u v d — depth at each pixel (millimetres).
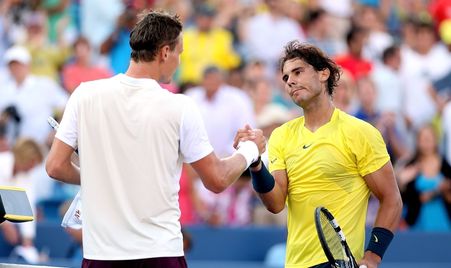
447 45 48750
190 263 37188
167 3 46938
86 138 17469
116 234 17109
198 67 45875
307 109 20328
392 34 51969
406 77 46188
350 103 41938
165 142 17234
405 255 39969
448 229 40969
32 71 44500
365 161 19906
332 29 50219
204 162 17453
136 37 17656
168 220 17234
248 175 39969
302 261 20094
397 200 20000
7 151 38594
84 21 47438
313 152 20031
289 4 49156
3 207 17516
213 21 46906
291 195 20281
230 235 38844
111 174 17250
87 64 43906
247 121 41875
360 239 20000
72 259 36500
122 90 17500
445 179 41125
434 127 45344
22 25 45812
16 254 36312
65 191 40781
